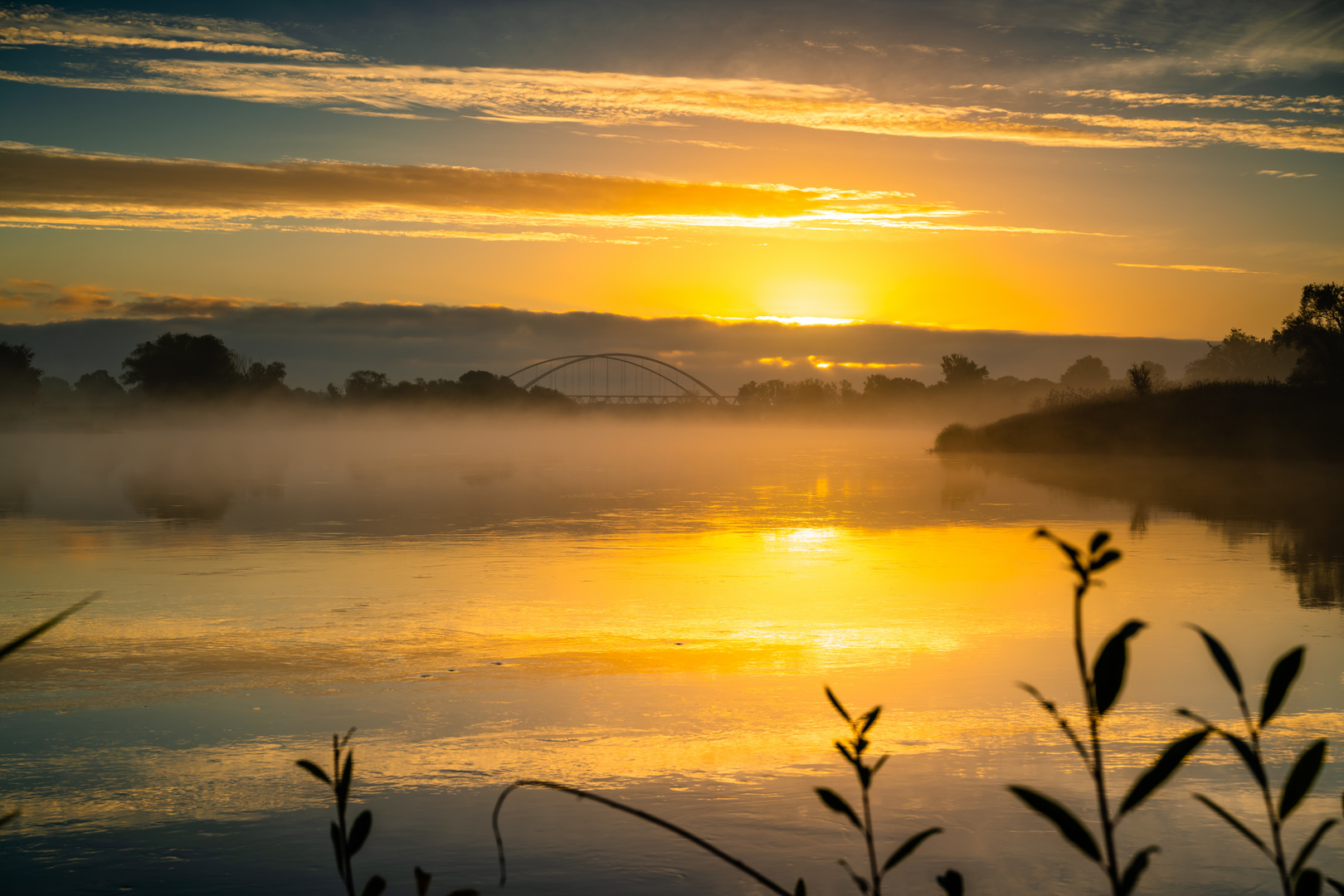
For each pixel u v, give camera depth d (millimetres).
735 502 31906
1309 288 63031
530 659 10922
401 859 5684
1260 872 5344
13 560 18812
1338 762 7074
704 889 5219
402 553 19656
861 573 16859
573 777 7094
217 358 172625
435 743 7957
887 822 6148
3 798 6785
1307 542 20000
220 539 22094
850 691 9414
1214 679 9539
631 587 15648
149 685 9859
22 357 146875
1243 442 57781
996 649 11148
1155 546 19484
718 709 8867
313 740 8086
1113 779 6855
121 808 6555
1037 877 5328
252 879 5430
